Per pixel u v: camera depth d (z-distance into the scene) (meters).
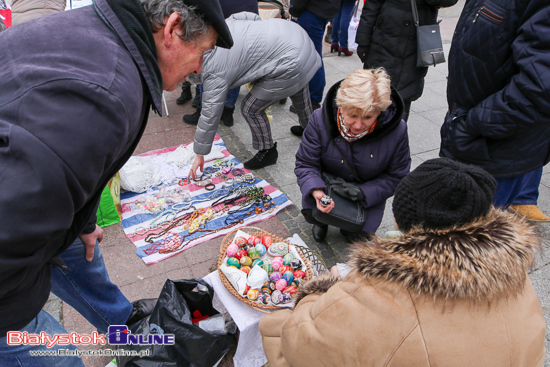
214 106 2.64
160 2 0.93
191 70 1.13
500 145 2.05
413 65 3.29
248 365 1.86
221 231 2.77
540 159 2.08
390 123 2.07
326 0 3.69
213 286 1.90
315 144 2.30
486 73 1.93
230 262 1.95
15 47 0.86
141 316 2.03
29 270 0.97
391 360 0.80
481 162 2.16
